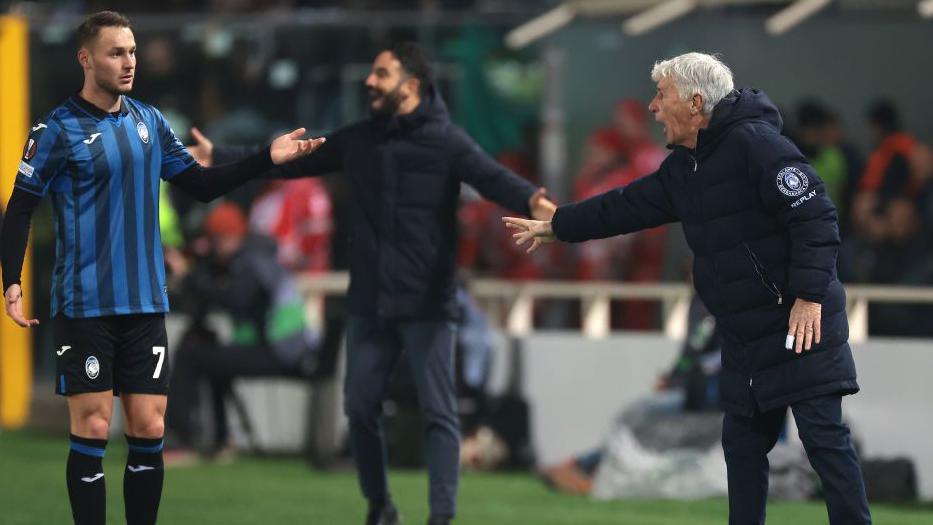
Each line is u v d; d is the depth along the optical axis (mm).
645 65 44875
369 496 25406
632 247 42812
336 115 43000
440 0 47156
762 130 19422
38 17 43094
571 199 44594
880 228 41875
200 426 38344
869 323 39719
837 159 42844
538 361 37906
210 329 38625
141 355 20641
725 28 45531
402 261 24953
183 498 31484
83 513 20359
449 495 25062
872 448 34562
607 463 32938
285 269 38094
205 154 25469
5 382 42906
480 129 43469
